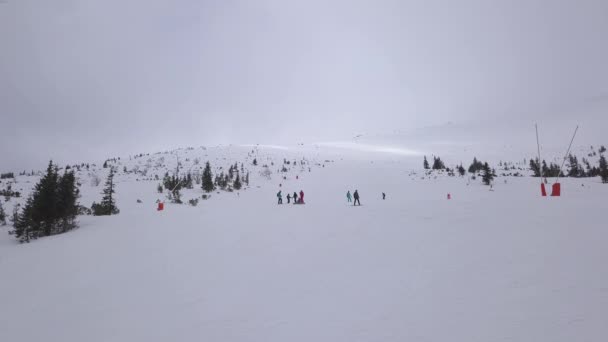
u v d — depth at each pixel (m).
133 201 40.34
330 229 14.30
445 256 8.48
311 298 6.39
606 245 8.14
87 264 10.79
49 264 11.26
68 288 8.48
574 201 18.41
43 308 7.18
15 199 41.53
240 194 48.88
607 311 4.66
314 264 8.87
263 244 12.01
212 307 6.35
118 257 11.45
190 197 45.12
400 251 9.48
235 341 4.84
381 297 6.10
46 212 18.56
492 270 6.96
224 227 16.48
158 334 5.33
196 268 9.34
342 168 89.12
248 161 110.69
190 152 132.00
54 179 19.86
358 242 11.22
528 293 5.56
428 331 4.61
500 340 4.17
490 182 55.12
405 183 59.34
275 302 6.34
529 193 37.22
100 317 6.33
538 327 4.39
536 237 9.59
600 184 46.91
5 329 6.16
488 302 5.37
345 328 4.96
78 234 17.36
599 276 6.05
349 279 7.34
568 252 7.77
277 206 27.53
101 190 52.75
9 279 9.77
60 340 5.48
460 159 153.88
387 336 4.58
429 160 138.50
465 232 11.30
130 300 7.14
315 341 4.62
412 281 6.80
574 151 168.88
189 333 5.26
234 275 8.40
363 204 26.00
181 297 7.08
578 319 4.51
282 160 114.31
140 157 123.31
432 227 12.80
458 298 5.67
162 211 26.27
